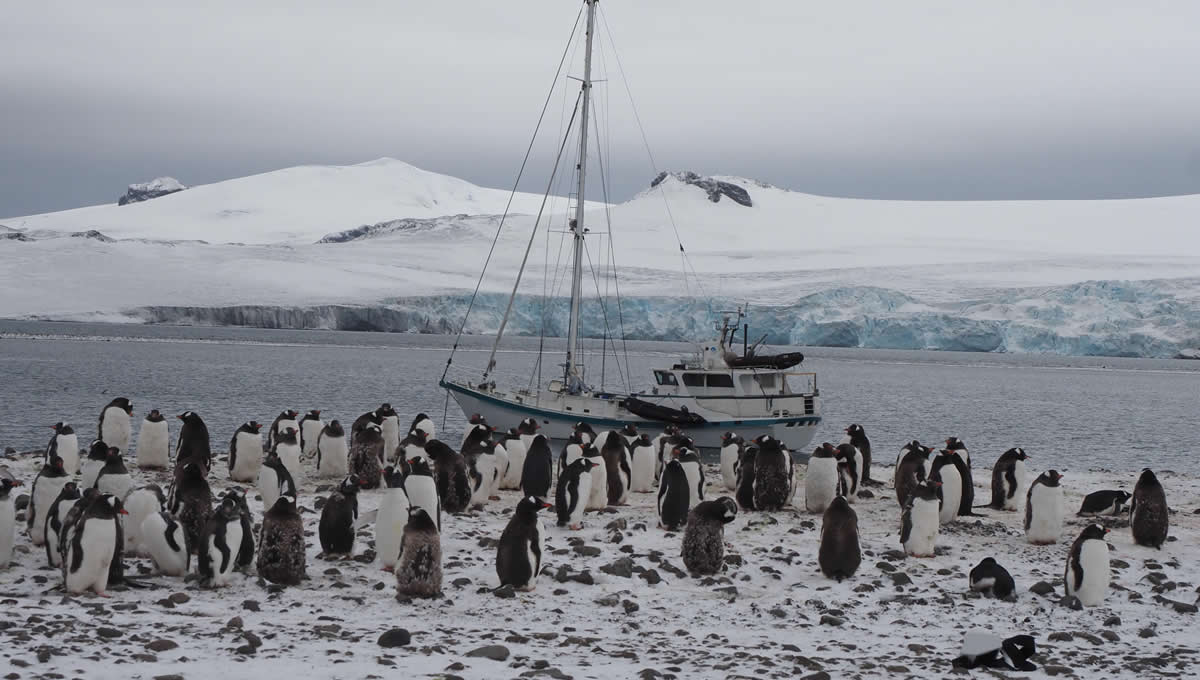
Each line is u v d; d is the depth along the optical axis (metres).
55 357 101.00
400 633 12.53
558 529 20.25
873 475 32.44
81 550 14.03
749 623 14.48
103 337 159.62
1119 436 57.38
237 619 12.97
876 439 52.44
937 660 12.91
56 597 14.05
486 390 41.91
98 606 13.41
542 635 13.27
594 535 19.80
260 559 15.32
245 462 24.83
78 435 41.59
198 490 16.83
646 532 20.28
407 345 182.75
